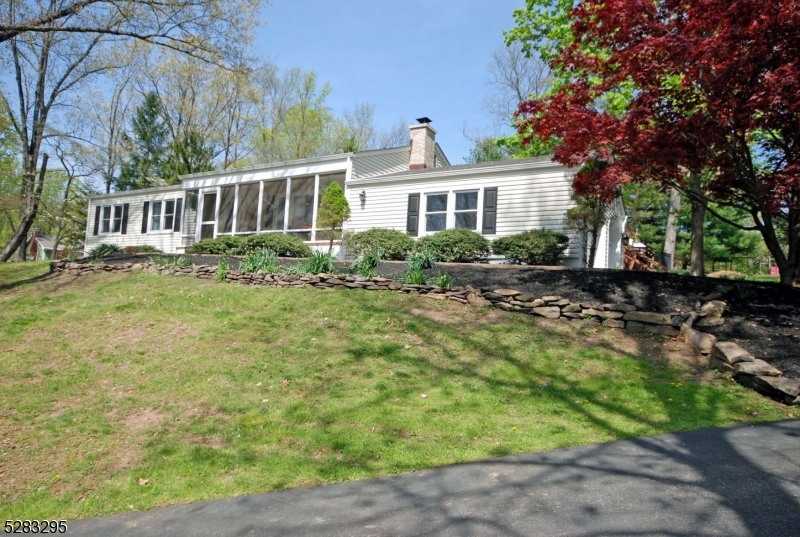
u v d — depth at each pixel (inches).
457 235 524.1
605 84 327.6
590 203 463.8
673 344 280.5
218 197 779.4
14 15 576.7
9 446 211.2
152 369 281.4
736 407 212.8
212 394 245.8
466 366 264.1
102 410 238.8
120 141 1189.7
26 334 359.6
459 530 127.1
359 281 390.9
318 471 172.7
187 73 1087.0
